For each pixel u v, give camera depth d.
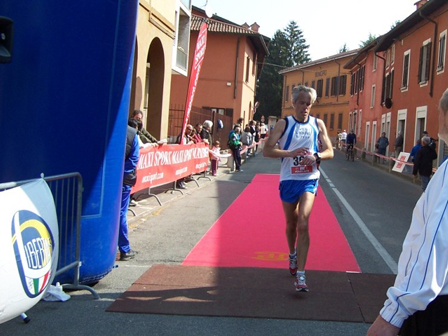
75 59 4.85
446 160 2.01
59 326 4.17
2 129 4.86
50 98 4.82
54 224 4.10
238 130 20.53
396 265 6.34
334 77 55.06
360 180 19.12
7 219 3.47
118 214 5.43
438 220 1.88
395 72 28.64
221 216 9.78
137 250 6.84
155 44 17.91
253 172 20.12
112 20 4.98
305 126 5.05
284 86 68.56
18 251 3.54
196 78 13.91
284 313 4.45
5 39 4.00
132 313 4.45
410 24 24.69
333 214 10.44
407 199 13.93
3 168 4.87
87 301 4.75
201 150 15.52
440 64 21.16
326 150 5.08
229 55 34.50
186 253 6.73
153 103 18.55
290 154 4.93
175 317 4.37
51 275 4.05
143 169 9.70
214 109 34.69
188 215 9.80
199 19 35.03
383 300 4.81
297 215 5.22
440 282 1.85
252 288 5.14
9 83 4.84
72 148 4.90
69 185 4.83
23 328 4.12
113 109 5.12
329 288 5.16
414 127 24.42
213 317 4.38
